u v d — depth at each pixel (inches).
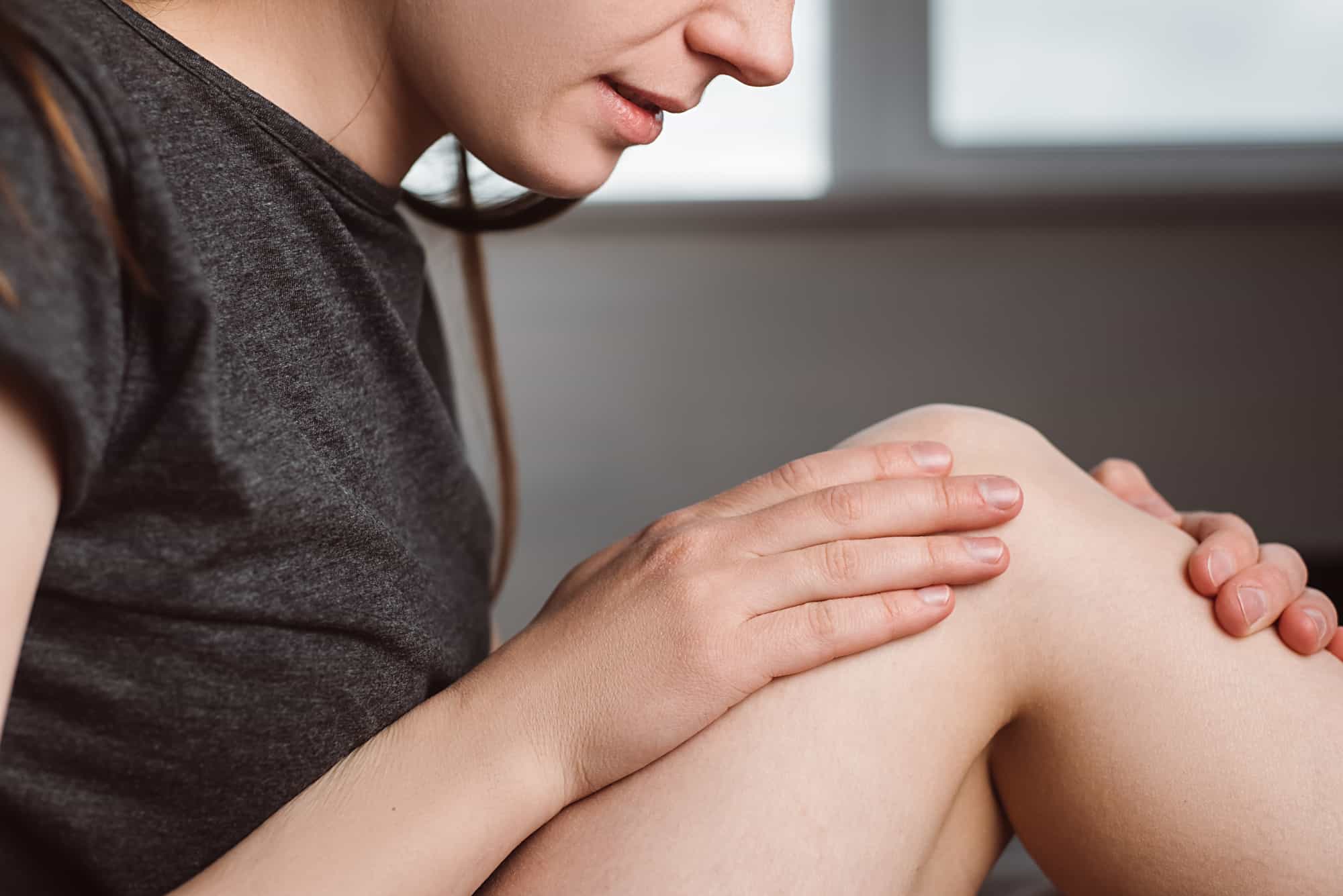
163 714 19.3
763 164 110.7
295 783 20.6
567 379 110.4
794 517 22.0
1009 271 110.6
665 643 20.6
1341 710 21.5
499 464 33.4
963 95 108.9
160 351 17.3
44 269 15.3
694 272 111.3
